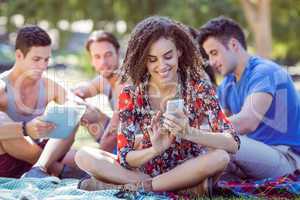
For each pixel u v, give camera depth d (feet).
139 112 13.53
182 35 13.20
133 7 48.57
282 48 53.26
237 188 14.17
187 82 13.53
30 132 14.61
